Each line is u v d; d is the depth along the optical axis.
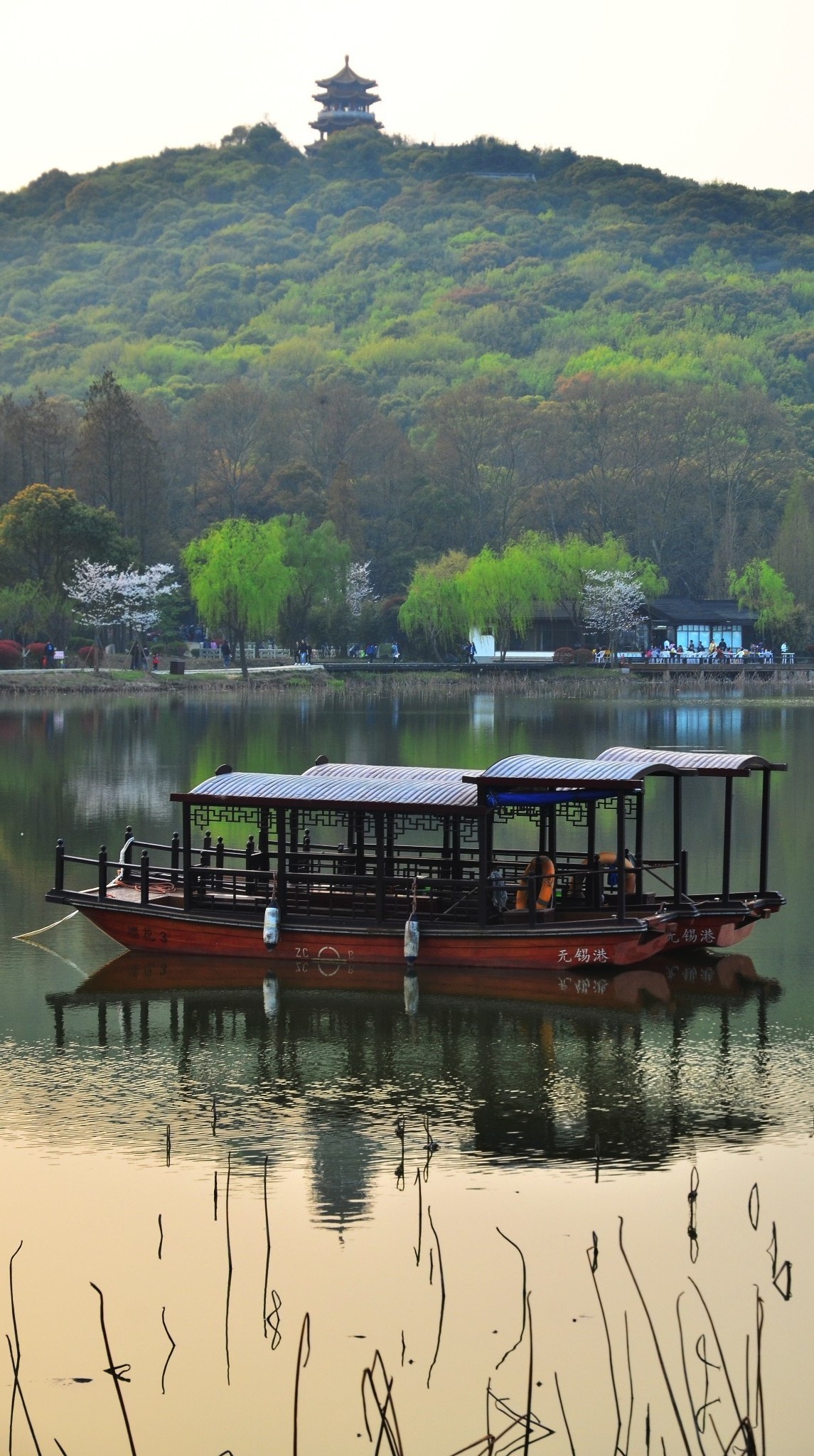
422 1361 15.42
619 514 193.12
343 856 32.25
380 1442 13.42
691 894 35.25
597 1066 24.55
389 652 159.50
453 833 35.41
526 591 145.38
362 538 174.25
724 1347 15.64
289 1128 21.59
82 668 127.56
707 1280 16.92
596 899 31.88
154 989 29.61
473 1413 14.56
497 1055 25.22
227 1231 17.41
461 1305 16.47
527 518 191.50
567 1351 15.61
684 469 194.88
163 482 161.38
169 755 70.19
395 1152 20.61
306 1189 19.38
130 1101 22.83
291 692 125.44
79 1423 14.45
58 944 33.66
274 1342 15.77
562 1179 19.61
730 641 165.12
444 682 134.00
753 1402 14.72
